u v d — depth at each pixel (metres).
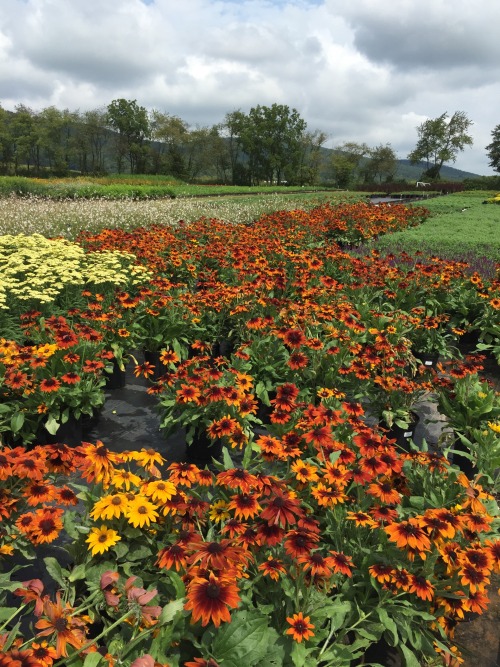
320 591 2.28
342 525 2.63
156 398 5.47
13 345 4.22
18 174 84.94
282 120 82.44
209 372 3.95
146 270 7.59
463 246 11.91
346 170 79.50
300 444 3.29
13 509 2.54
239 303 6.00
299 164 86.00
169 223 13.67
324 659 2.05
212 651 1.78
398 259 9.78
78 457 2.56
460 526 2.29
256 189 43.84
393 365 4.64
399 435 4.58
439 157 82.69
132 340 5.71
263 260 7.49
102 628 2.21
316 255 8.73
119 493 2.30
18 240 8.34
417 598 2.43
